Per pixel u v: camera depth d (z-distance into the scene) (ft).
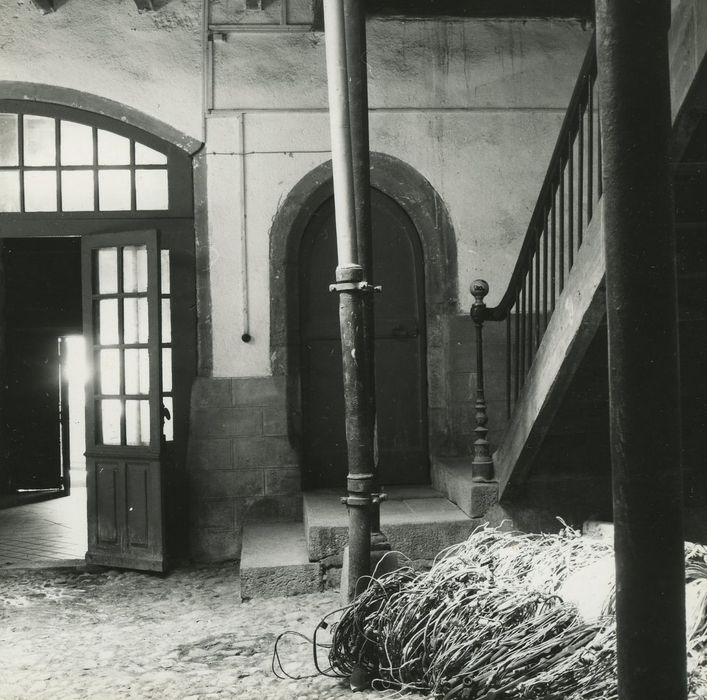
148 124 22.15
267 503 22.06
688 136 12.86
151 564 20.68
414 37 22.61
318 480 22.81
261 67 22.29
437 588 12.21
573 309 14.71
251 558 18.63
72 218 22.33
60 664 13.92
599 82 6.06
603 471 18.70
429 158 22.65
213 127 22.24
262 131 22.30
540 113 22.86
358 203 14.42
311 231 22.75
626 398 5.92
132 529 21.01
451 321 22.62
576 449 18.39
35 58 22.06
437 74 22.66
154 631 15.92
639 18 5.82
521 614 11.66
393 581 12.84
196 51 22.20
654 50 5.84
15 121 22.50
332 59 12.82
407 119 22.59
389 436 22.97
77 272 32.99
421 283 23.00
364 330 13.44
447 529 18.28
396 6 22.45
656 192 5.85
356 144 14.42
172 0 22.16
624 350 5.92
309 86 22.36
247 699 12.12
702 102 12.30
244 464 22.03
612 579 11.84
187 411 22.26
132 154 22.47
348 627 12.53
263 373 22.30
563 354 15.12
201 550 21.94
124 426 21.38
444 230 22.68
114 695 12.38
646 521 5.88
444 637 11.59
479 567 12.96
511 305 18.15
